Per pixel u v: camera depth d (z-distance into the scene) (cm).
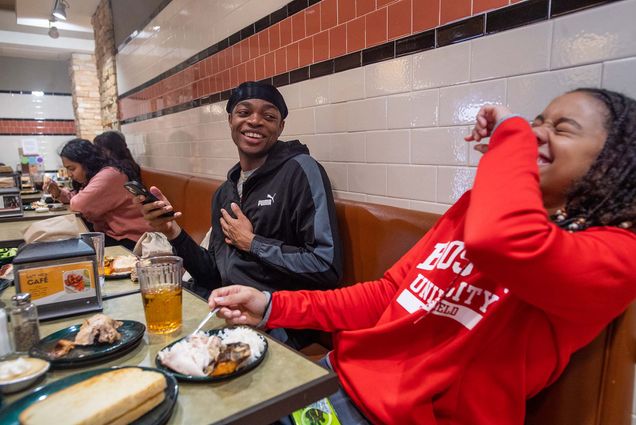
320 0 184
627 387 83
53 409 58
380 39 158
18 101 785
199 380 71
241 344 79
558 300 69
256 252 151
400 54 151
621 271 68
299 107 205
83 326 87
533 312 78
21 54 754
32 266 98
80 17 604
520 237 67
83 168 287
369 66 164
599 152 74
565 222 79
